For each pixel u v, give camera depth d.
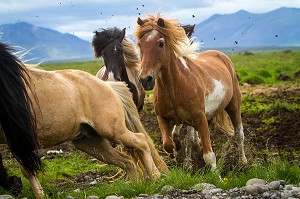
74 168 10.20
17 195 7.20
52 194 7.11
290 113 15.12
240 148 10.02
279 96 18.73
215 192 6.24
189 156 9.41
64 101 7.19
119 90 8.20
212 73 9.20
